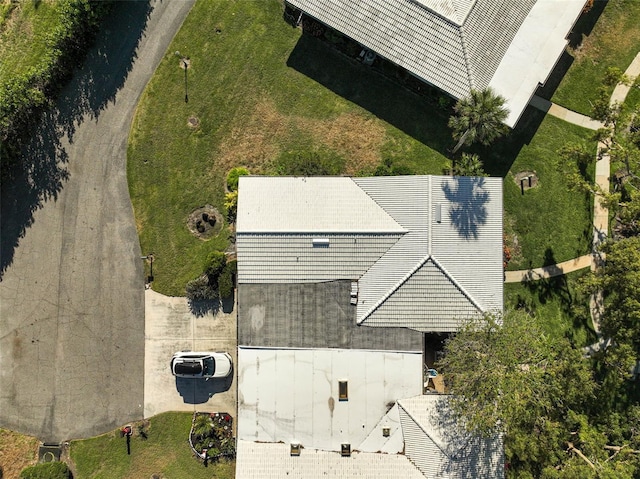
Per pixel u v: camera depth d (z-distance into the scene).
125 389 40.38
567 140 40.03
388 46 37.28
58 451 40.31
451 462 34.84
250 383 36.81
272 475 36.06
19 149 40.97
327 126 40.81
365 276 36.16
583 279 34.72
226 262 39.88
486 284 35.75
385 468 35.84
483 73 36.78
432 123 40.34
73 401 40.50
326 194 36.81
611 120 35.09
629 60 40.12
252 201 36.84
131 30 41.00
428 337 39.06
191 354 39.09
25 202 41.03
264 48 41.03
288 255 36.25
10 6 41.22
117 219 40.75
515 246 39.88
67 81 40.97
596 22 40.34
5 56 41.16
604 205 34.88
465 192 36.06
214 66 41.16
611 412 36.09
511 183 40.09
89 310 40.56
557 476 31.72
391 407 36.25
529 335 32.66
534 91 37.56
